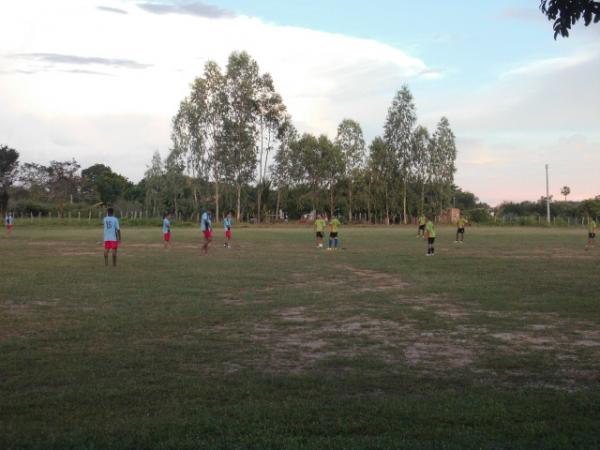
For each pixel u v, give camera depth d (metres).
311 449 4.48
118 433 4.81
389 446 4.52
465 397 5.85
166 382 6.34
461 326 9.71
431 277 17.05
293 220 100.25
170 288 14.14
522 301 12.38
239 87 71.00
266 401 5.70
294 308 11.50
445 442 4.63
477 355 7.73
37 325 9.45
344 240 39.97
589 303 12.05
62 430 4.89
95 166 129.00
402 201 89.75
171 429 4.90
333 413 5.34
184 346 8.06
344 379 6.53
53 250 28.03
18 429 4.90
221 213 83.19
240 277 16.69
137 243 35.44
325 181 88.62
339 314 10.84
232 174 73.12
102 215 84.56
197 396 5.85
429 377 6.65
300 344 8.33
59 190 99.06
